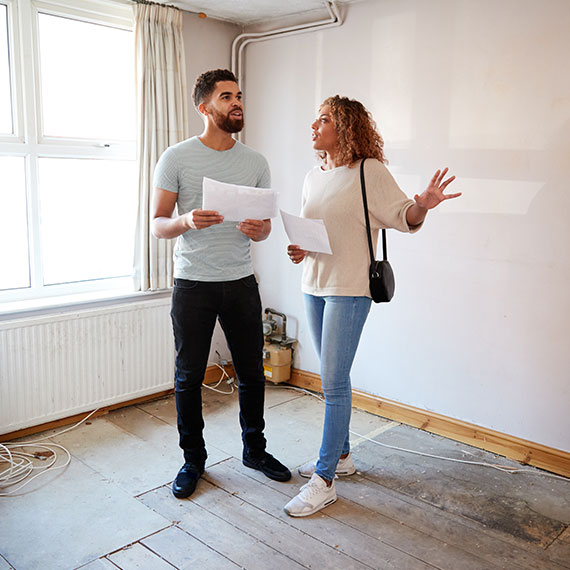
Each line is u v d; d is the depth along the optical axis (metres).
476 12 2.83
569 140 2.61
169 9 3.29
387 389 3.40
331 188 2.31
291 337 3.90
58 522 2.30
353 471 2.71
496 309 2.92
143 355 3.42
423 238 3.13
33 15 2.97
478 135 2.88
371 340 3.44
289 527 2.29
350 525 2.31
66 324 3.07
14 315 2.95
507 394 2.93
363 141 2.28
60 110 3.17
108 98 3.37
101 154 3.32
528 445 2.87
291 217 2.21
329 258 2.33
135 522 2.31
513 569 2.08
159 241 3.41
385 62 3.19
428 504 2.48
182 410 2.53
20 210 3.09
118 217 3.49
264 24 3.77
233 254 2.46
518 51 2.71
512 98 2.76
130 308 3.32
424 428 3.23
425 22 3.00
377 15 3.19
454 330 3.08
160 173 2.38
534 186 2.73
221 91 2.33
